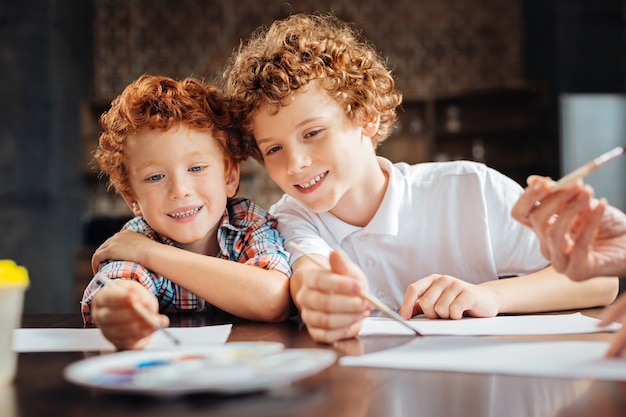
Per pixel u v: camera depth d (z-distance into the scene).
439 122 4.89
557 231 0.73
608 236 0.79
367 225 1.29
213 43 5.19
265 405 0.48
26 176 4.24
